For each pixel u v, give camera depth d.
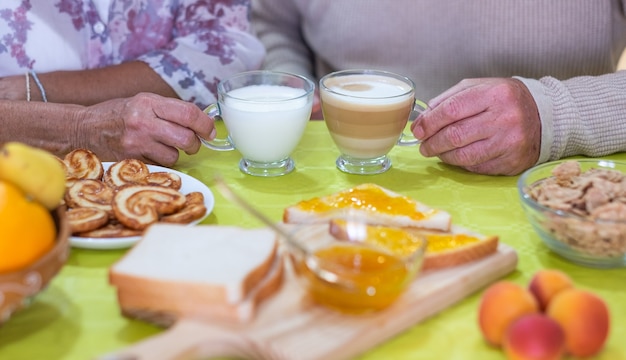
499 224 1.15
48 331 0.87
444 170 1.36
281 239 1.00
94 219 1.05
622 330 0.88
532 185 1.12
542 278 0.85
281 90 1.39
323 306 0.87
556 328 0.77
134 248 0.92
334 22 1.89
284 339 0.81
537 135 1.33
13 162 0.86
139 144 1.31
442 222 1.06
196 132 1.33
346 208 1.10
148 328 0.88
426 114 1.33
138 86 1.62
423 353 0.84
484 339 0.86
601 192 1.04
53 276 0.85
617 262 1.01
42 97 1.52
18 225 0.82
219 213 1.17
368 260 0.89
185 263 0.89
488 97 1.29
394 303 0.88
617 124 1.37
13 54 1.61
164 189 1.13
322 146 1.46
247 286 0.85
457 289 0.93
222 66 1.71
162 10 1.70
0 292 0.79
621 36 1.80
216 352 0.82
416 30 1.81
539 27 1.73
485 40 1.76
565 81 1.40
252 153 1.33
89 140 1.35
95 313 0.91
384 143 1.33
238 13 1.78
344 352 0.82
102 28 1.66
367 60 1.90
